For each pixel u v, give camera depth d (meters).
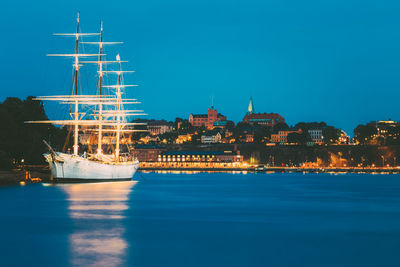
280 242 67.06
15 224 79.81
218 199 132.88
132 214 94.69
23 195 126.75
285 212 101.81
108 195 131.62
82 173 168.88
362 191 172.50
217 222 85.62
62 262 53.88
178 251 60.50
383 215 97.31
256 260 56.16
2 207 101.88
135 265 52.91
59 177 159.50
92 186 163.62
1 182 169.62
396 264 54.66
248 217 93.06
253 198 137.50
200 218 90.69
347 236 72.19
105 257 56.53
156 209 104.25
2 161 181.00
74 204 107.94
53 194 129.38
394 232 75.88
